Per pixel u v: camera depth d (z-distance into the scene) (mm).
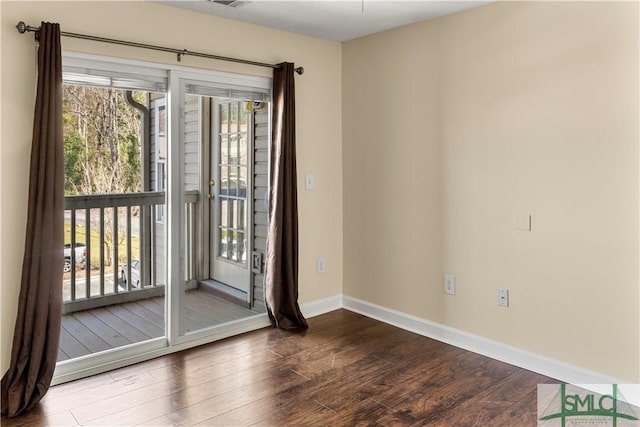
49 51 2529
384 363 3115
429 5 3121
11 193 2580
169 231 3268
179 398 2652
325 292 4152
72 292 3182
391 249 3828
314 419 2443
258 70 3584
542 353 2977
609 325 2684
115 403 2594
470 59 3213
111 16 2873
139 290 3436
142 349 3186
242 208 3957
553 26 2807
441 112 3408
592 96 2672
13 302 2619
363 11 3242
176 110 3209
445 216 3441
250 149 3877
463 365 3088
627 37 2531
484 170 3191
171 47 3129
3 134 2535
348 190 4141
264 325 3791
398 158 3719
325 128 4035
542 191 2912
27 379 2533
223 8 3172
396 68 3676
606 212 2656
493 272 3191
